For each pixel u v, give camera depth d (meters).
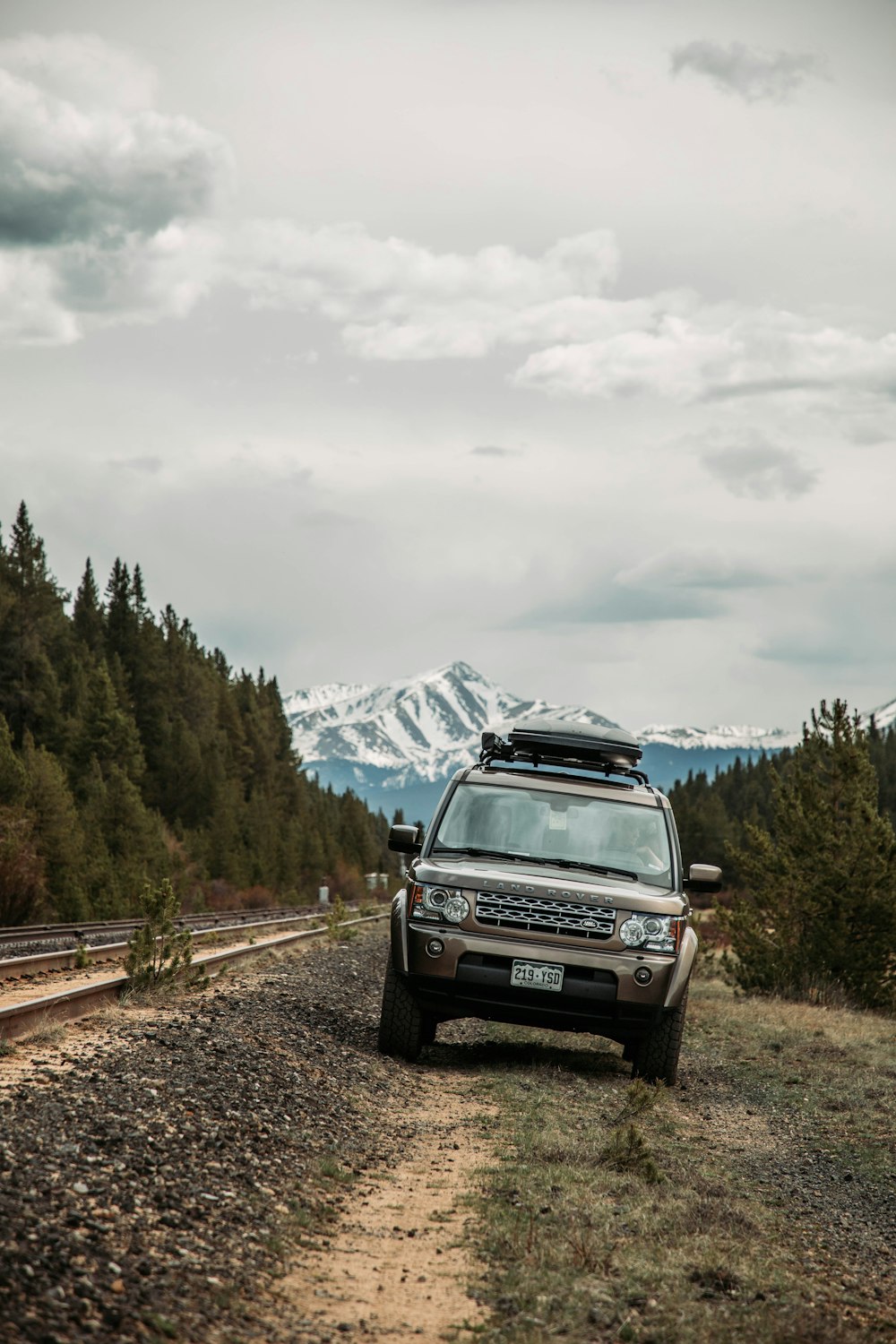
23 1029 9.23
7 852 39.12
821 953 21.28
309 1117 7.74
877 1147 8.82
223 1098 7.54
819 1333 4.62
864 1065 12.86
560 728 11.93
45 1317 3.79
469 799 11.05
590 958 9.80
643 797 11.25
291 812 132.12
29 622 86.56
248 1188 5.87
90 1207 4.95
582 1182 6.73
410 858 11.23
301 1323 4.39
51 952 20.94
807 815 22.39
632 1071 11.43
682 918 10.12
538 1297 4.84
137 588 119.38
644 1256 5.41
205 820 91.69
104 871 51.81
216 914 40.75
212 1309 4.30
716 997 20.52
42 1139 5.77
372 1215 5.93
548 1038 13.28
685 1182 6.95
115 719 81.06
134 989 12.21
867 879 21.05
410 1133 8.01
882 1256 6.04
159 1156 5.96
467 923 9.95
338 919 32.34
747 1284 5.15
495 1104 9.12
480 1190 6.43
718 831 116.88
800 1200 7.02
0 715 53.31
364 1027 12.56
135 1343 3.83
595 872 10.48
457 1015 10.31
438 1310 4.69
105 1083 7.32
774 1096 10.85
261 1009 12.11
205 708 118.50
